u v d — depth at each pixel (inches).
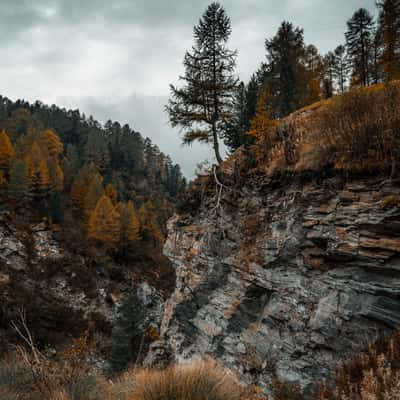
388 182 233.8
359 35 1058.7
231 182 436.1
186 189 564.4
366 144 257.1
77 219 1905.8
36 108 4175.7
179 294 501.0
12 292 1010.7
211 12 574.6
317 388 226.4
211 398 139.2
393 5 815.1
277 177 355.3
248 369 315.0
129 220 1836.9
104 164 3344.0
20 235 1363.2
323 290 265.9
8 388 161.5
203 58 566.3
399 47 810.8
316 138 318.3
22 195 1587.1
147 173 4074.8
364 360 173.0
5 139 1833.2
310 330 264.2
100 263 1547.7
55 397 145.6
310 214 295.3
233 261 383.9
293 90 834.8
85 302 1223.5
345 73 1365.7
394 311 208.7
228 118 589.3
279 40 845.2
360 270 240.1
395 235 221.5
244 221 388.8
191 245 490.0
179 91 549.0
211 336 392.2
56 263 1338.6
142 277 1675.7
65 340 936.3
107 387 179.0
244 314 354.9
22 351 159.8
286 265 312.8
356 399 137.9
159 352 508.1
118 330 884.6
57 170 1977.1
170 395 138.9
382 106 253.1
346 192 265.3
